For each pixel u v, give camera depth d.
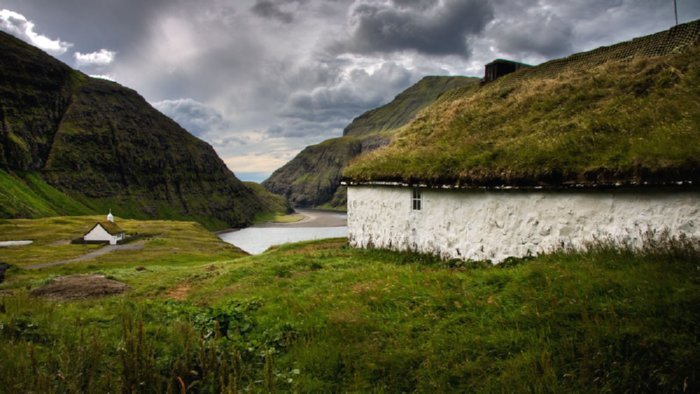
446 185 17.44
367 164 23.94
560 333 7.48
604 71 20.89
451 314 9.10
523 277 10.21
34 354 6.55
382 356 7.81
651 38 27.08
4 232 103.81
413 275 12.80
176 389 6.52
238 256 76.06
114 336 8.52
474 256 16.66
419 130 27.84
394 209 21.19
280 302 12.52
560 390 6.30
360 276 14.38
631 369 6.42
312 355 8.22
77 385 5.99
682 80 15.85
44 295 18.09
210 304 14.19
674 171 10.80
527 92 23.84
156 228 125.62
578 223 13.14
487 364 7.17
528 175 14.39
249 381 7.14
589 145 13.80
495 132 20.20
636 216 11.76
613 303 7.91
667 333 6.83
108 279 22.23
